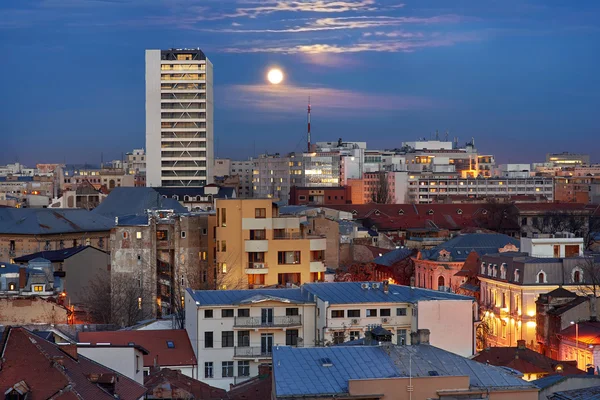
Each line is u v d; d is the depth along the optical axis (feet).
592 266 575.79
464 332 429.79
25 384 239.50
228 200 605.31
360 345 306.14
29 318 504.43
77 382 248.93
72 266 652.89
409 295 449.89
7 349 251.19
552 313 524.93
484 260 629.92
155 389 302.04
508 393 274.16
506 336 580.30
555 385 302.86
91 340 413.80
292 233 614.34
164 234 627.05
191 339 439.22
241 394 324.80
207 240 629.92
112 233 630.74
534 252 637.30
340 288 461.78
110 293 625.00
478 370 282.97
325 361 281.74
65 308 509.76
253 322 436.76
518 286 571.69
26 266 601.21
